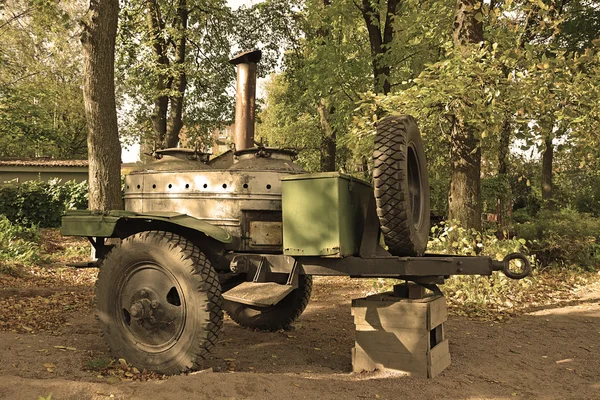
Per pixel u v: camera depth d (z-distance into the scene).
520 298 8.68
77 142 43.72
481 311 7.73
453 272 4.38
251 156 5.05
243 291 4.30
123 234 4.92
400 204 4.16
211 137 27.73
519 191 23.20
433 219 6.70
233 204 4.73
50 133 35.06
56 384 3.46
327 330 6.41
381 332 4.65
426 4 13.22
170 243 4.29
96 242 5.21
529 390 4.36
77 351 4.71
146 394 3.46
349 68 14.97
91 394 3.39
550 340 6.16
